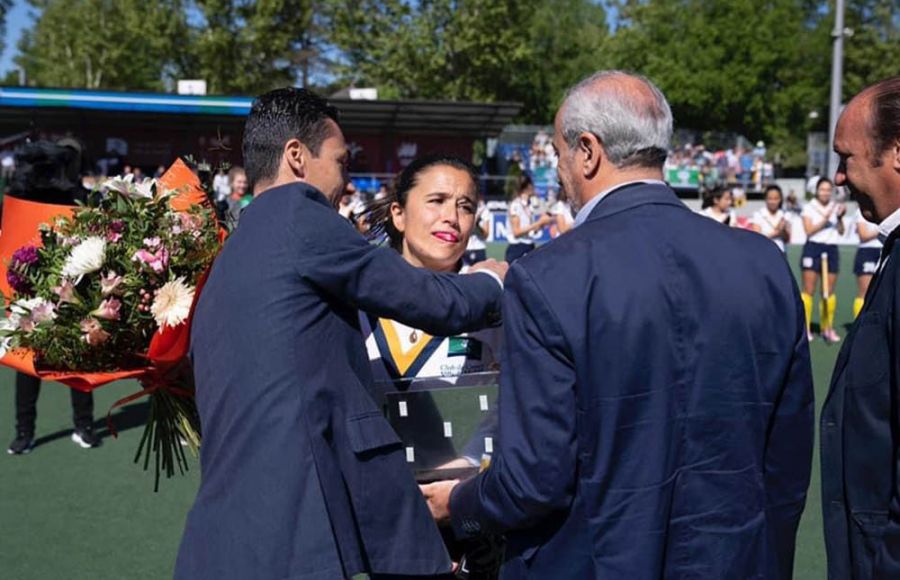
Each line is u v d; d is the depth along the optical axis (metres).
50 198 5.37
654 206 1.92
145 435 2.71
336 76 36.75
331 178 2.30
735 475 1.86
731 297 1.86
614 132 1.93
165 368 2.53
